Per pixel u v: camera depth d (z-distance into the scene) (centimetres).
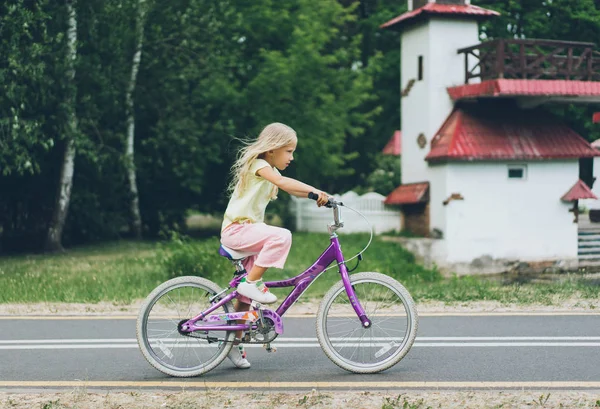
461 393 496
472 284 1281
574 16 3231
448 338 711
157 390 522
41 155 2333
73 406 471
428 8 2500
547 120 2589
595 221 3341
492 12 2562
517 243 2531
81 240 2598
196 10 2441
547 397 471
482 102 2548
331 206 545
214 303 560
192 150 2658
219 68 2658
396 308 569
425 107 2573
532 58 2409
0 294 1105
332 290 570
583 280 1967
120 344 706
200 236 2966
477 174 2497
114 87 2291
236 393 503
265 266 535
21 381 557
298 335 737
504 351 650
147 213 2936
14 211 2497
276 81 2772
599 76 2497
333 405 466
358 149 4300
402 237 2642
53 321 855
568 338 708
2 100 1834
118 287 1205
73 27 2098
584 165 3550
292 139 541
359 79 3228
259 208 551
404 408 449
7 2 1872
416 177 2653
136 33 2320
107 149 2469
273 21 2927
